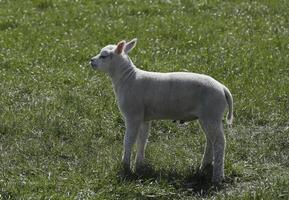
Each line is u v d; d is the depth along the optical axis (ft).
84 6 144.36
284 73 107.14
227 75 105.09
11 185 73.36
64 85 101.45
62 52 115.55
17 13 139.13
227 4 146.41
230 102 74.64
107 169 76.69
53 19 135.44
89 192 71.92
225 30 130.31
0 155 81.76
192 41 121.80
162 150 82.58
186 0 147.84
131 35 126.00
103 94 97.86
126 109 75.61
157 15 139.33
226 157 80.84
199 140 85.51
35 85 100.78
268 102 95.20
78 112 92.68
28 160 80.74
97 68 76.79
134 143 76.95
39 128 88.43
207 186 75.25
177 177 76.23
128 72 76.07
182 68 108.37
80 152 82.53
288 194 70.18
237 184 75.82
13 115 90.79
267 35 127.03
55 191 72.38
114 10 141.28
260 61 111.34
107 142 86.12
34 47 118.32
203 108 73.41
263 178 77.00
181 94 74.13
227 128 89.45
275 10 142.72
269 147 84.17
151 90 74.90
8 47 118.32
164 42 122.72
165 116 75.61
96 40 123.44
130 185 72.84
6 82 101.60
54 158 81.61
